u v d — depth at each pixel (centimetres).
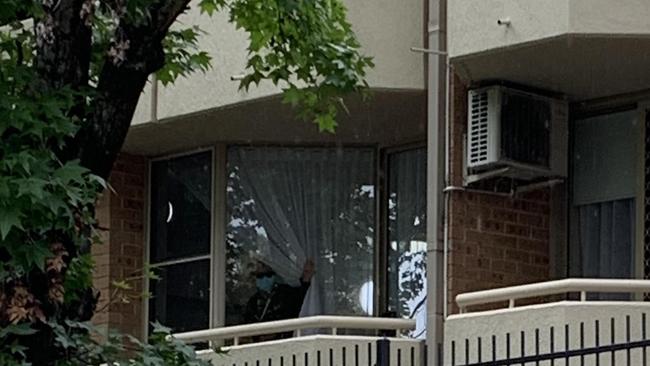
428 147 1407
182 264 1644
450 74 1394
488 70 1362
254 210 1620
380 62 1411
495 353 1205
